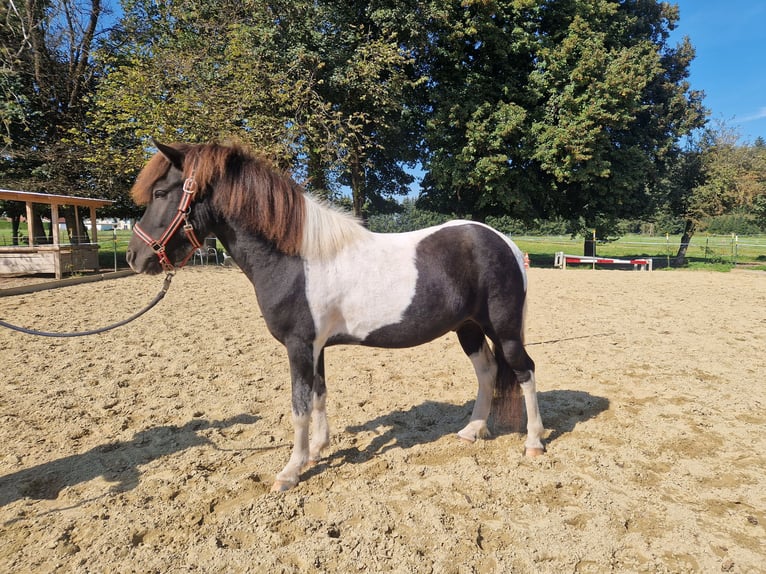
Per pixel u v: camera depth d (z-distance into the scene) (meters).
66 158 14.78
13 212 16.53
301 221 2.55
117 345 5.58
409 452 3.03
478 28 15.73
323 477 2.73
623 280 12.82
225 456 2.98
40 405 3.73
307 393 2.66
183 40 14.18
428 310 2.71
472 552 2.08
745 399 3.88
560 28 17.42
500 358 3.09
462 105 16.33
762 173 21.44
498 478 2.71
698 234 46.31
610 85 15.30
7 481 2.68
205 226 2.59
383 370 4.86
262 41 13.30
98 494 2.56
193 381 4.40
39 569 2.00
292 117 13.93
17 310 7.33
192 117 13.12
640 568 2.01
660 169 21.27
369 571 1.97
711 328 6.63
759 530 2.25
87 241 15.89
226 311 7.70
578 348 5.58
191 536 2.20
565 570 1.99
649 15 21.97
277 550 2.09
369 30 14.82
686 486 2.62
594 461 2.88
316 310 2.59
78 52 15.62
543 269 16.73
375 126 16.09
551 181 17.25
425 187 20.12
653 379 4.43
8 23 13.39
